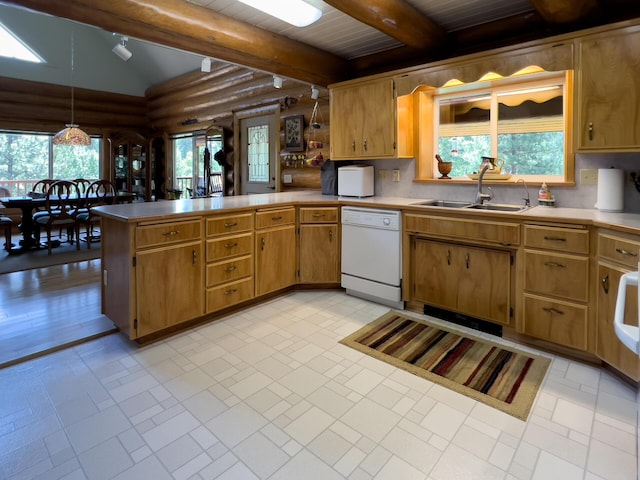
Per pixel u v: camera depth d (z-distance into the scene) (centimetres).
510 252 270
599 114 248
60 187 549
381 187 405
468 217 285
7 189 700
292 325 303
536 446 172
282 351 261
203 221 294
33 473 157
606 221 223
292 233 369
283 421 190
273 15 290
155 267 267
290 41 365
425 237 314
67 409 198
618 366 215
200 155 808
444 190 361
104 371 235
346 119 390
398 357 252
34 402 204
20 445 173
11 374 231
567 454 167
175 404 203
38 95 702
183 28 283
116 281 275
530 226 256
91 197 579
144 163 796
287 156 518
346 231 363
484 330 291
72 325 298
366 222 346
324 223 373
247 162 590
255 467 161
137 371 235
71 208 600
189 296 288
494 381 224
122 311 269
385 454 168
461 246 294
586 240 235
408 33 312
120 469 160
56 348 261
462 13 315
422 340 276
